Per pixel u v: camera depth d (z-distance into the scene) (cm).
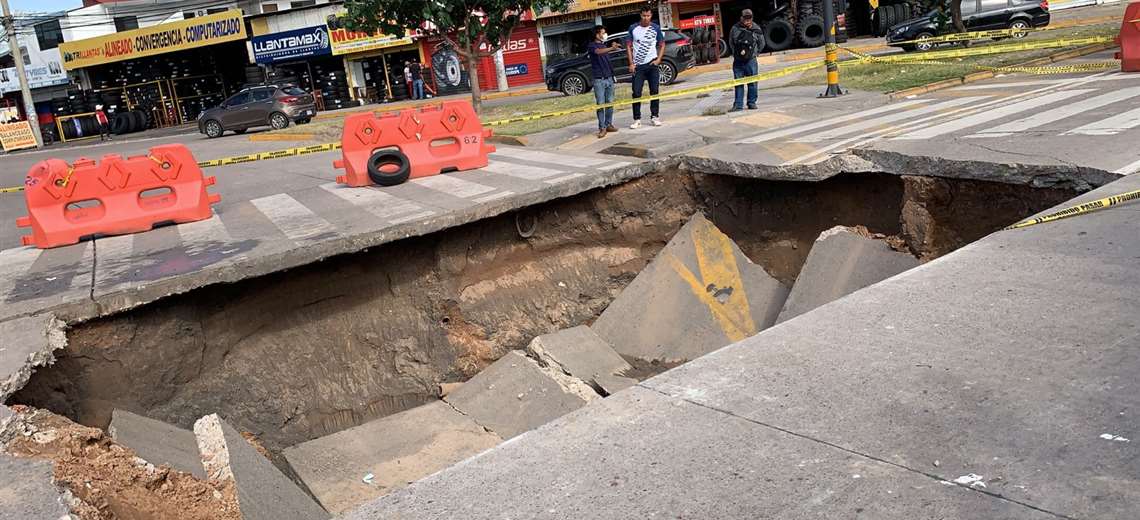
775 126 1153
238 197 1078
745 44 1309
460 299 835
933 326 419
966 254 525
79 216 857
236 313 711
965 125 906
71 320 611
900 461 305
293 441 722
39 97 4516
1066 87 1130
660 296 866
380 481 646
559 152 1150
